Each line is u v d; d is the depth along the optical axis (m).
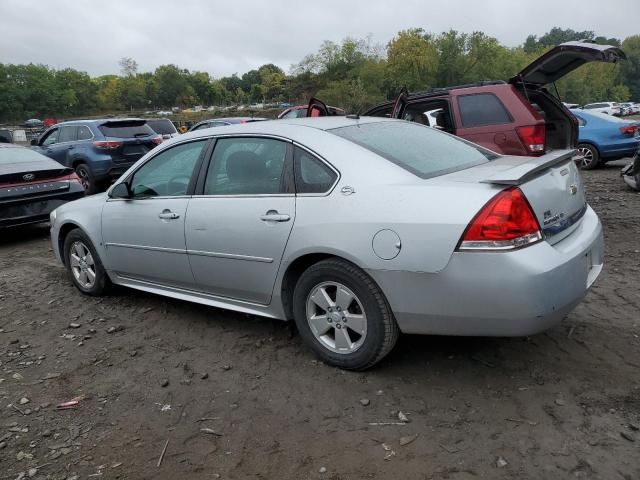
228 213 3.76
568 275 2.92
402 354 3.63
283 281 3.58
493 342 3.72
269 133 3.73
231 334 4.16
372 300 3.18
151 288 4.62
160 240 4.24
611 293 4.55
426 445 2.74
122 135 12.09
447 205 2.92
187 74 134.50
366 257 3.11
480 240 2.81
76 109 124.81
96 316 4.69
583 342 3.67
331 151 3.42
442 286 2.92
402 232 2.99
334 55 72.94
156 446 2.86
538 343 3.68
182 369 3.66
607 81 95.25
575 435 2.73
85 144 11.83
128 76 130.62
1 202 7.09
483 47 62.25
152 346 4.04
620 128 11.69
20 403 3.32
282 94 95.62
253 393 3.31
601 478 2.44
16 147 8.27
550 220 3.06
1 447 2.89
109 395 3.38
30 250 7.35
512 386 3.19
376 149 3.44
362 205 3.16
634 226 6.75
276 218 3.49
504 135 6.88
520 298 2.78
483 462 2.59
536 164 3.13
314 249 3.32
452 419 2.93
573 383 3.18
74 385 3.53
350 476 2.56
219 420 3.06
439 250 2.89
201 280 4.08
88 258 5.10
